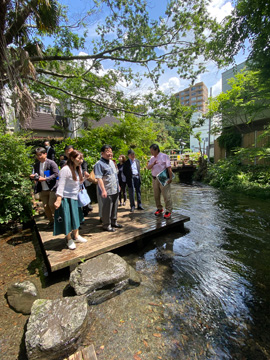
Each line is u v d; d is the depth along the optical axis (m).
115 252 3.66
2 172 4.84
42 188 3.94
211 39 4.81
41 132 15.80
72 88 9.24
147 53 7.08
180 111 7.95
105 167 3.55
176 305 2.35
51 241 3.45
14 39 4.10
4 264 3.36
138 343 1.87
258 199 7.59
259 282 2.76
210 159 18.91
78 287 2.46
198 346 1.83
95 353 1.75
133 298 2.47
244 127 14.67
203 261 3.32
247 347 1.82
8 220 4.81
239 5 3.82
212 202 7.44
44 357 1.69
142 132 10.77
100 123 18.16
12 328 2.06
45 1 3.50
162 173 4.23
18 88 3.83
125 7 5.95
